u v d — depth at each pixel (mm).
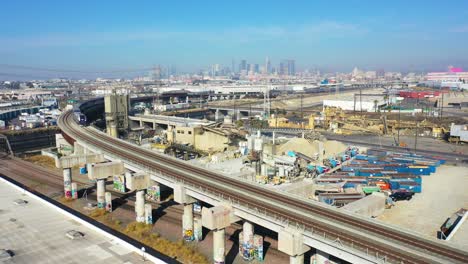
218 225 49875
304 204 53250
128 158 79125
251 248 53469
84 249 45000
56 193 87500
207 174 69000
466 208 71875
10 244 46562
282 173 90938
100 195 76312
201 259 53156
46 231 50469
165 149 119000
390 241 40844
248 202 52688
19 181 97375
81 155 84438
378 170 92562
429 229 62188
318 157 107875
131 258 42625
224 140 124938
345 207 54875
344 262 48875
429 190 83875
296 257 44531
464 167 104750
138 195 67812
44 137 165375
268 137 132125
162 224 67125
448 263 36062
